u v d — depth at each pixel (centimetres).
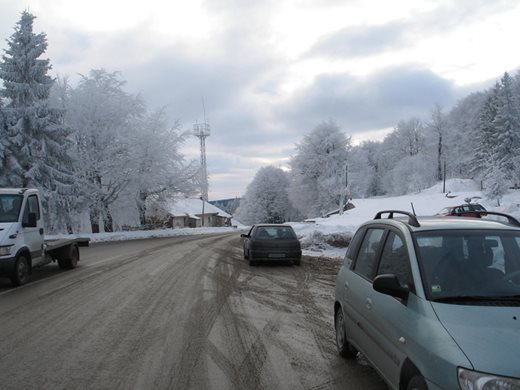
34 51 3184
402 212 511
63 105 3856
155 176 4181
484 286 398
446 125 9225
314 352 622
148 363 579
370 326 468
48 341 675
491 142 7694
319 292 1076
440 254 425
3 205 1188
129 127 4031
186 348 642
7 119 3052
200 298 1002
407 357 368
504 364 300
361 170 8506
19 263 1167
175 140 4375
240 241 3064
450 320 350
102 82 4025
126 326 762
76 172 3709
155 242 2995
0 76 3130
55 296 1024
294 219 10569
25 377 531
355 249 599
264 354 615
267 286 1161
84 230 4472
